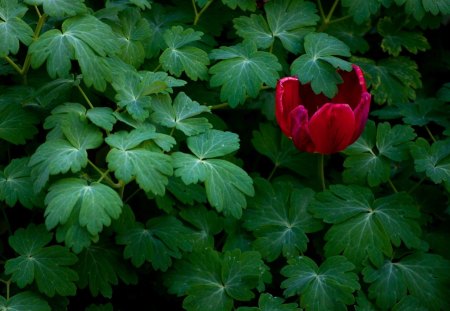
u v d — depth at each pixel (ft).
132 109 2.81
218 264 2.90
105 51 2.80
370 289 2.91
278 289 3.08
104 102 3.13
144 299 3.16
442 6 3.16
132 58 3.05
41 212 3.02
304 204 3.01
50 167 2.68
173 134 3.00
